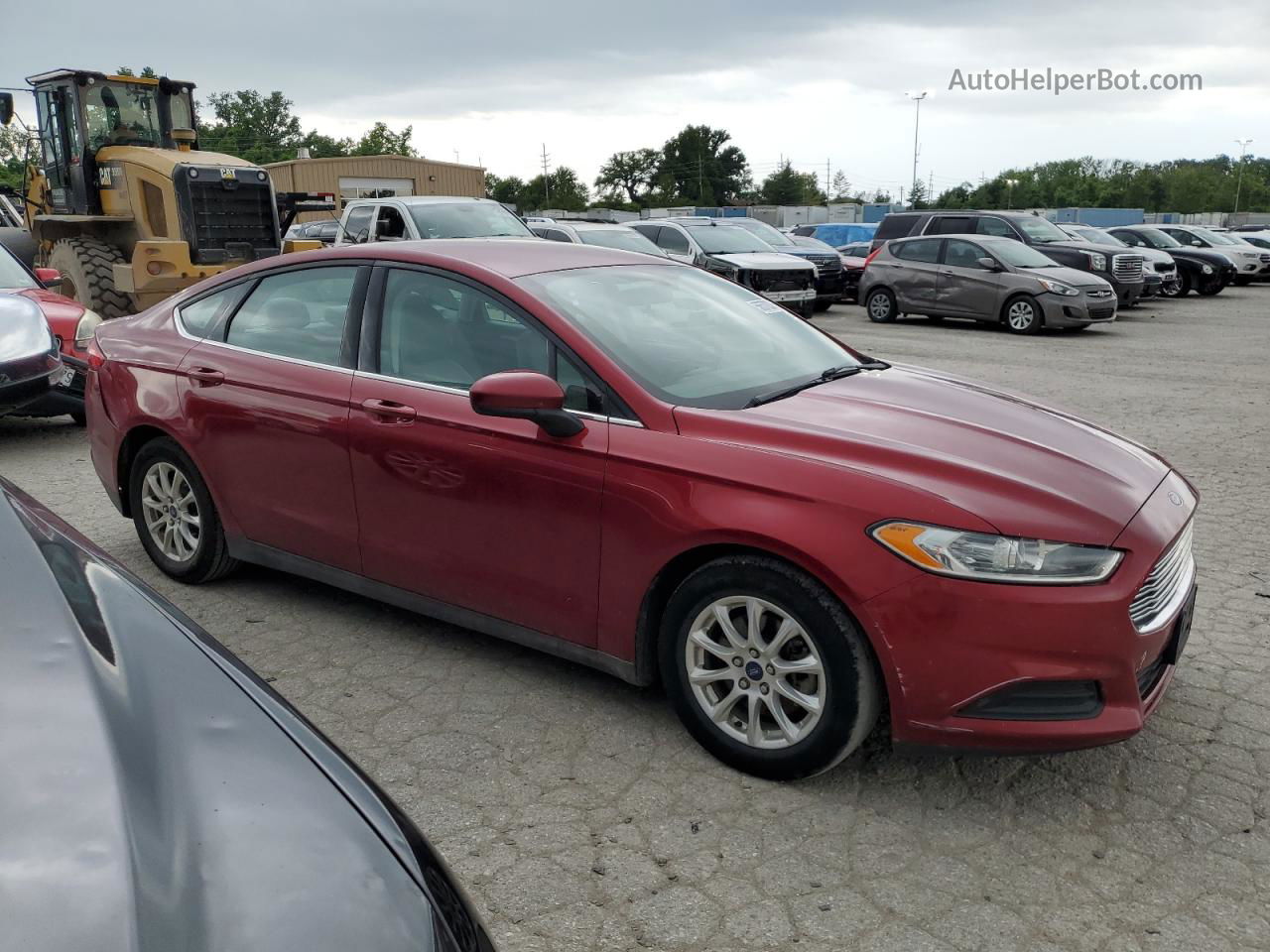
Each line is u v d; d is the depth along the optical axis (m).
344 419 3.78
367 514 3.81
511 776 3.13
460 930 1.39
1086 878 2.67
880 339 15.35
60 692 1.48
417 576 3.74
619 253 4.31
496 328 3.57
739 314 4.08
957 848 2.79
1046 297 15.80
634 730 3.41
